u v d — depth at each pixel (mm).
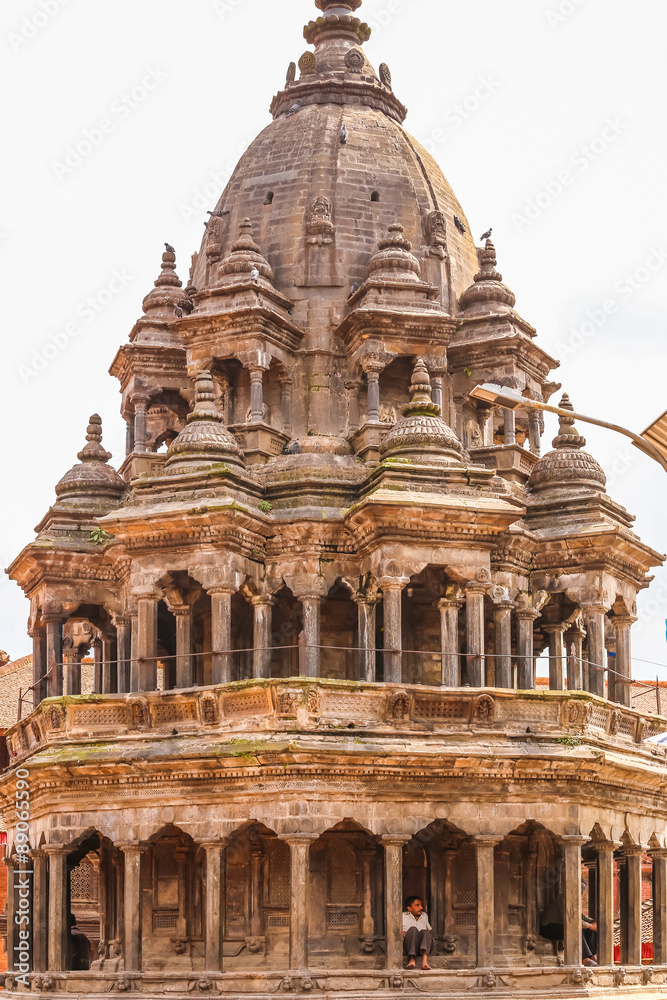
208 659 58969
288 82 68375
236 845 52375
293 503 56250
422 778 49438
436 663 57969
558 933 55406
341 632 57656
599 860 53406
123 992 49500
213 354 60188
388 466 53469
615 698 58875
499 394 44031
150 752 49906
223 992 48125
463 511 52312
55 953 51594
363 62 68625
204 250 66312
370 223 63188
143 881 54625
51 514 61812
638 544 58844
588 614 57594
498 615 57219
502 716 51125
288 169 64250
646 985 54188
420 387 56906
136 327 65188
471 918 53188
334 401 60938
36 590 62094
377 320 59375
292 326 60750
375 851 52688
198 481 54219
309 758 47969
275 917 52406
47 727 52781
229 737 49156
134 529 53375
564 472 59719
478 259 66188
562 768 50312
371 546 53469
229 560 53031
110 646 63406
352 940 52094
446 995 48125
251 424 58719
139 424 63938
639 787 54625
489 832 50031
